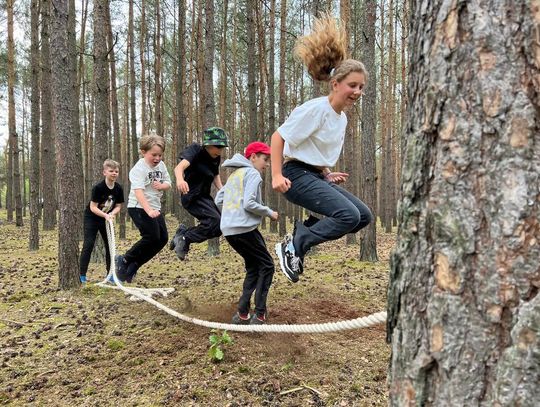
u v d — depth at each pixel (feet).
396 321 4.83
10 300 17.12
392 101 60.54
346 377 10.61
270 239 40.88
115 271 18.12
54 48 17.56
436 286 4.32
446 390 4.20
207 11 28.19
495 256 3.99
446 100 4.27
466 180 4.15
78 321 14.38
